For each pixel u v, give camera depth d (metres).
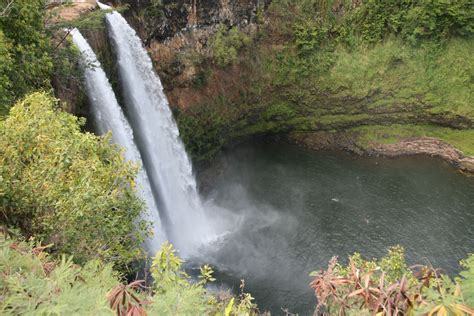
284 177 34.09
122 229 10.44
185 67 29.58
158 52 27.98
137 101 25.14
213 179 33.31
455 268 24.31
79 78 18.22
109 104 21.14
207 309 6.15
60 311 4.55
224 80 32.75
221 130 33.62
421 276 5.21
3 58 12.95
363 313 5.01
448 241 26.55
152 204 24.09
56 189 9.22
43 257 6.89
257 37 33.88
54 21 19.23
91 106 20.05
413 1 33.44
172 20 28.00
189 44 29.62
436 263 24.73
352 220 28.73
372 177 33.88
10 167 9.58
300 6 34.31
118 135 21.86
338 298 5.17
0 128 10.23
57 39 18.11
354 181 33.44
